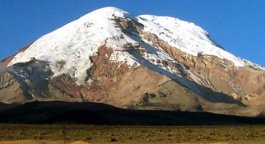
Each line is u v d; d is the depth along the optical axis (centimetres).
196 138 7775
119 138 7812
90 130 10869
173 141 7075
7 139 7469
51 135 8638
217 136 8375
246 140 7250
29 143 5972
